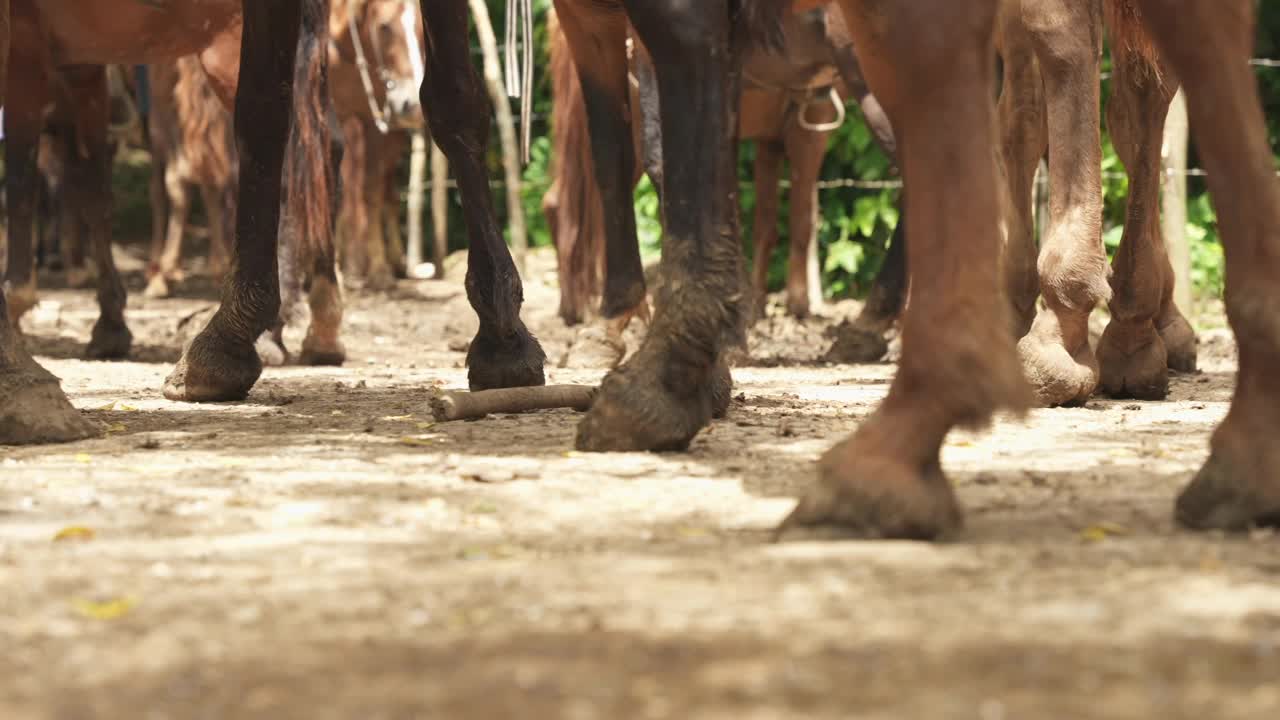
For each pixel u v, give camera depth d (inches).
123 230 893.2
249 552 130.1
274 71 267.6
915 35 131.2
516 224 633.6
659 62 177.6
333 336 383.6
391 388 310.0
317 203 372.2
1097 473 171.6
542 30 689.0
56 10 369.1
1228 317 140.9
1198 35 139.2
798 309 538.9
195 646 98.7
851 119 611.2
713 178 178.5
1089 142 252.7
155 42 375.9
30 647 99.5
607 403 188.9
